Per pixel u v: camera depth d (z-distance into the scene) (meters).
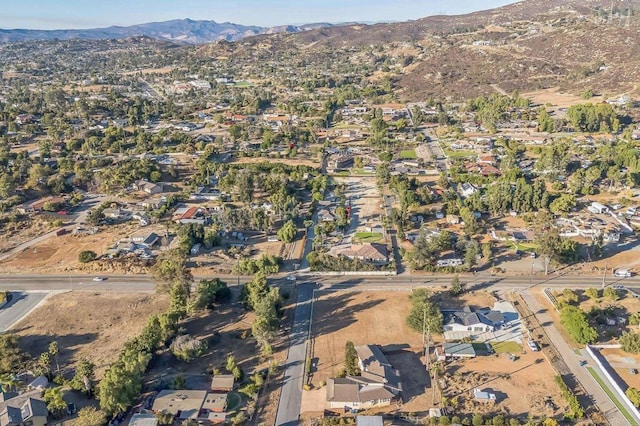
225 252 150.75
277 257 142.62
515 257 145.75
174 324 108.25
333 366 99.81
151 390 93.62
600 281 131.75
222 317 117.62
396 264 143.88
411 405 89.50
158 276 120.44
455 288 124.94
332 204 190.75
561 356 102.12
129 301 124.31
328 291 129.12
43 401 88.25
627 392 89.25
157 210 180.50
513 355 102.38
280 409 88.75
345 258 142.88
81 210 185.75
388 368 96.94
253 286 121.81
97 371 98.38
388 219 171.25
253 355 103.75
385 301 123.56
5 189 188.00
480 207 177.62
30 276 137.25
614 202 185.62
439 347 104.88
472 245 143.62
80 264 142.62
